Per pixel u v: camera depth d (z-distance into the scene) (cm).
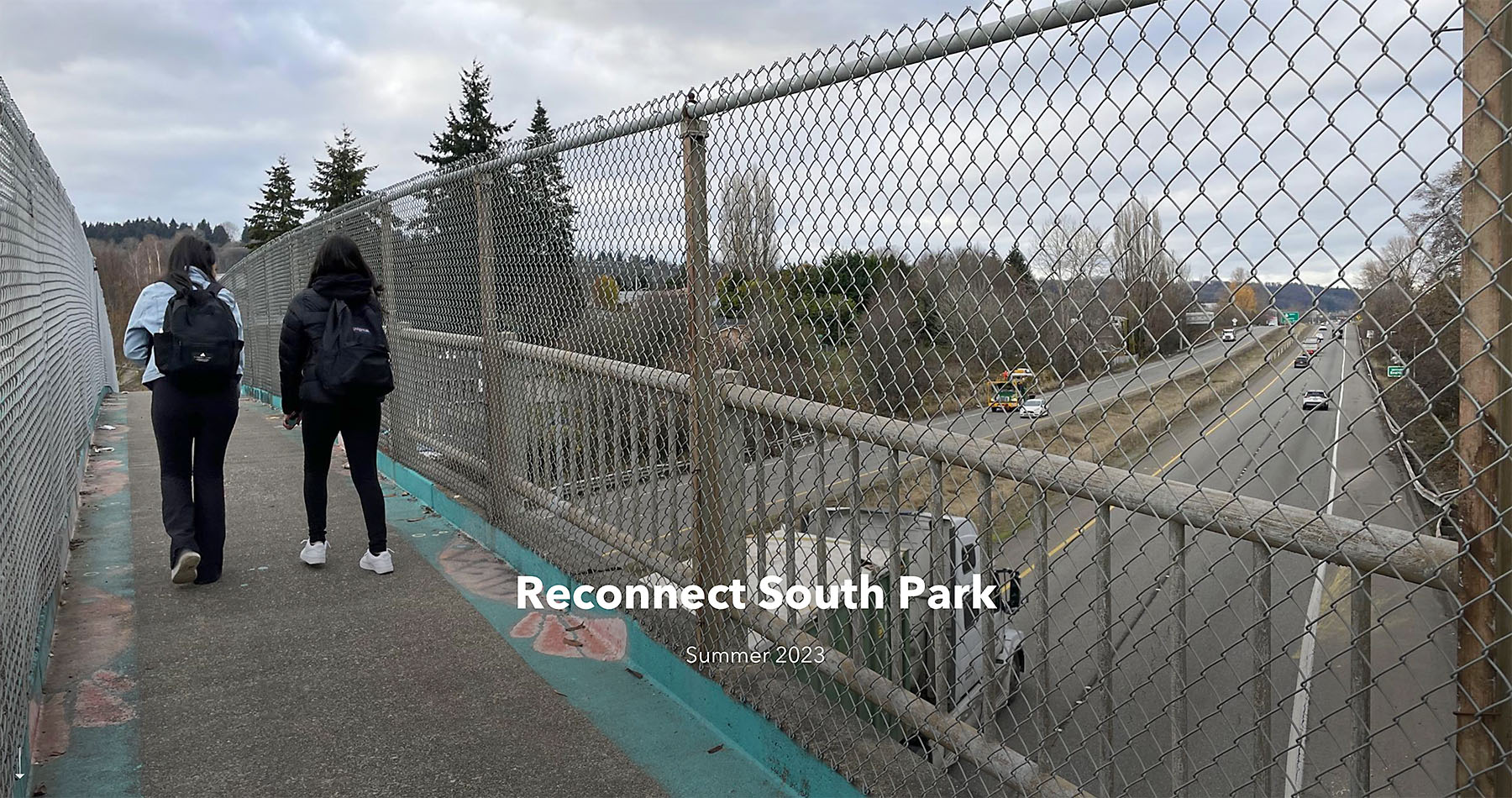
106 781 284
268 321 1270
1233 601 198
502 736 313
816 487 258
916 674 236
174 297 442
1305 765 162
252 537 552
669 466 325
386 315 686
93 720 324
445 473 588
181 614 423
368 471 477
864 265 230
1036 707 201
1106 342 172
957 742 219
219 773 290
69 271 708
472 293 514
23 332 362
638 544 351
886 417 229
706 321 298
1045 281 184
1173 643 170
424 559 504
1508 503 130
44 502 399
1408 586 150
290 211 5497
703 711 321
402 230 648
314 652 382
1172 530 168
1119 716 191
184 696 342
